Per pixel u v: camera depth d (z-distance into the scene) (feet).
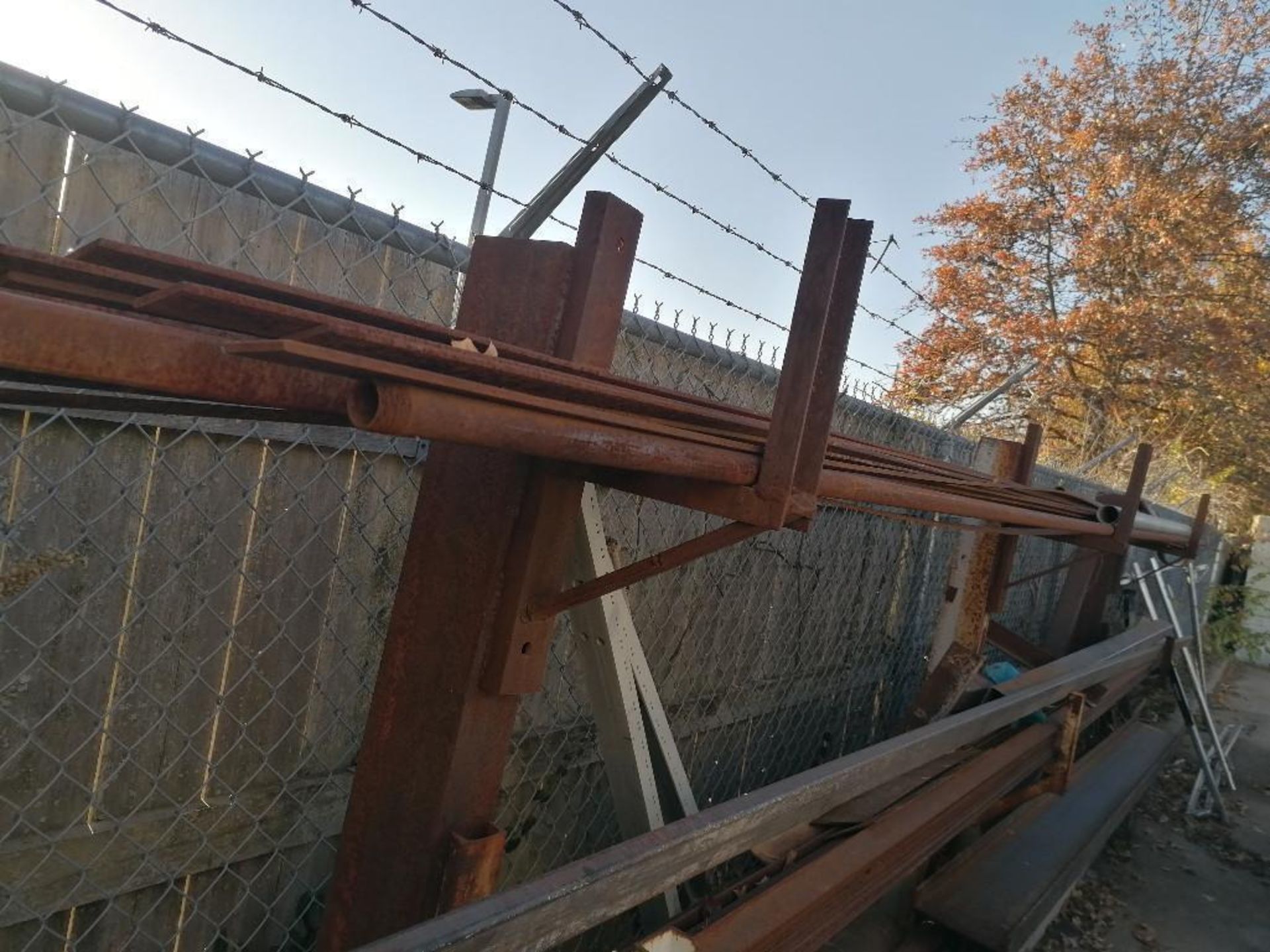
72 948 6.52
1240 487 59.00
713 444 4.68
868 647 15.92
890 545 15.93
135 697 6.51
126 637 6.39
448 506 5.26
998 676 14.66
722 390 11.07
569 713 9.95
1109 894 14.42
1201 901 14.71
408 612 5.37
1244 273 58.75
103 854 6.45
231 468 6.79
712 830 5.29
